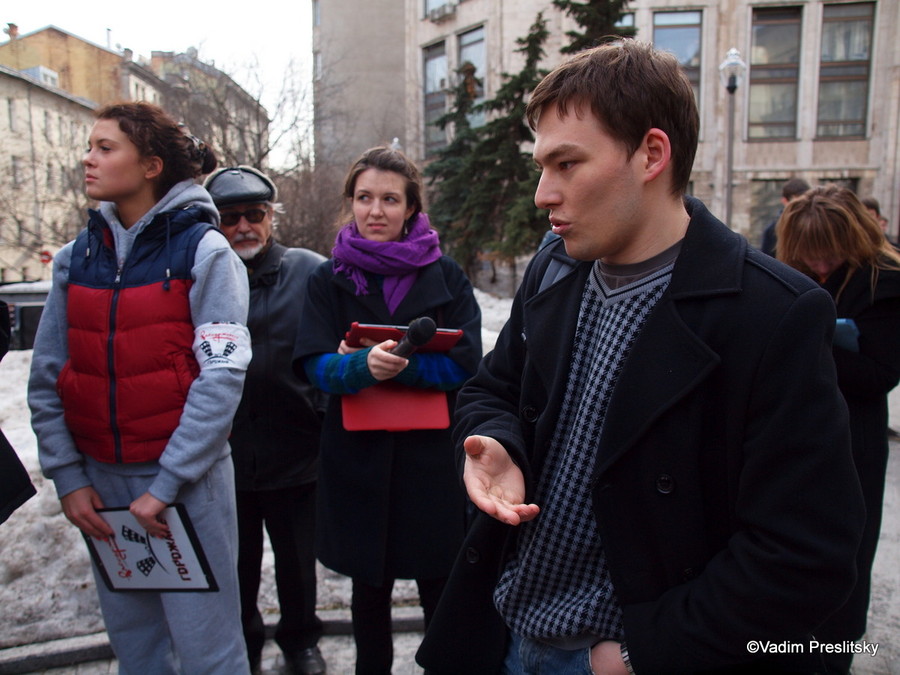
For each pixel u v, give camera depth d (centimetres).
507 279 2116
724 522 111
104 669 259
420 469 221
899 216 2112
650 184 113
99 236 189
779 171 2177
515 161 1706
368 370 201
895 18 2084
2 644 263
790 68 2173
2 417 512
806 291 104
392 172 228
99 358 182
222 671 194
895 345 215
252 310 251
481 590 138
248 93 1611
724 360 107
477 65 2484
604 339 122
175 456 178
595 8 1416
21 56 3422
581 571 127
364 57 3116
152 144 186
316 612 292
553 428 129
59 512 327
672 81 109
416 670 261
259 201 253
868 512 215
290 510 258
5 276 2655
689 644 105
